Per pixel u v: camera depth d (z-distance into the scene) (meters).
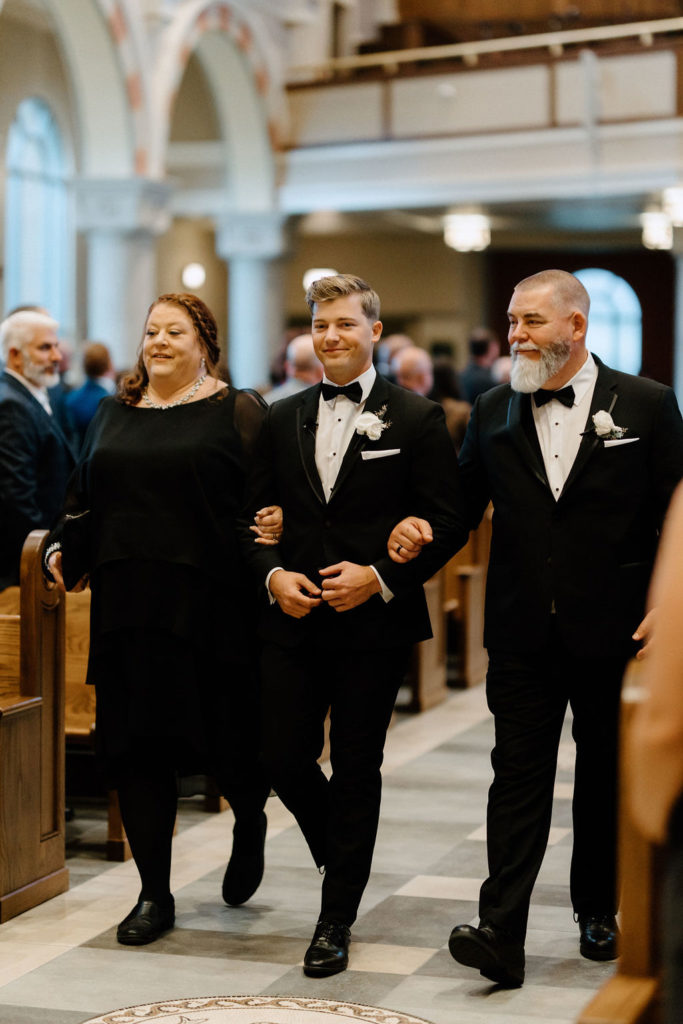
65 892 4.31
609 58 14.76
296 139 16.50
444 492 3.64
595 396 3.53
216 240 20.09
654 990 1.80
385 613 3.59
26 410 4.89
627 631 3.47
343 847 3.61
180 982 3.51
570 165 15.05
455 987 3.49
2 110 15.18
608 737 3.55
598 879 3.69
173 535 3.75
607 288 20.64
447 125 15.66
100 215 14.08
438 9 19.38
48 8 13.38
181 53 14.41
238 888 4.05
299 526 3.67
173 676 3.75
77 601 5.10
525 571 3.50
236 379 16.89
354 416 3.70
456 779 5.76
